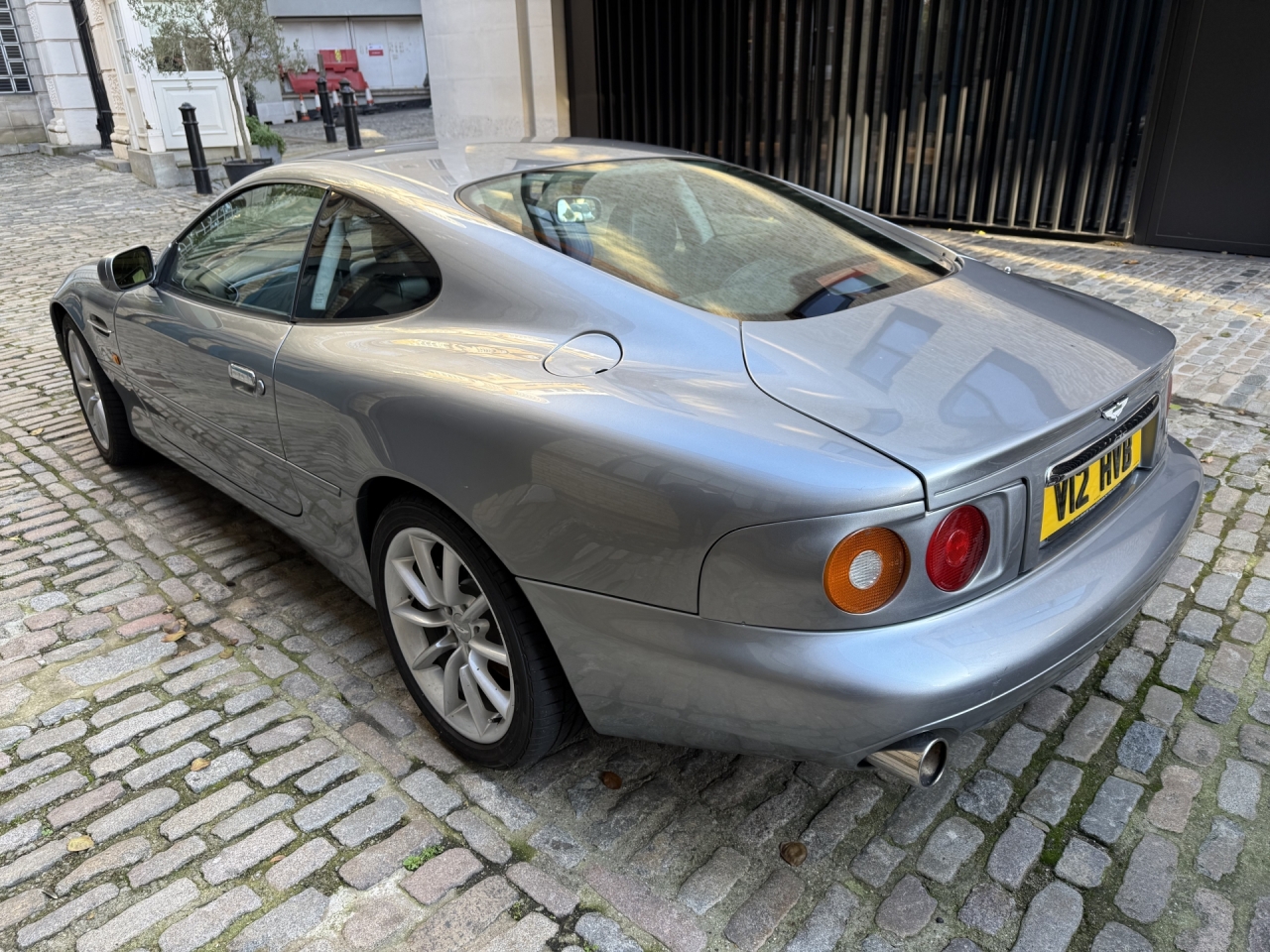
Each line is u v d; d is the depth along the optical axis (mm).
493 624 2211
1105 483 2021
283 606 3092
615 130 10977
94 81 18359
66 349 4137
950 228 8828
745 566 1635
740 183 2758
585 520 1807
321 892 1972
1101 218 8016
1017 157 8180
